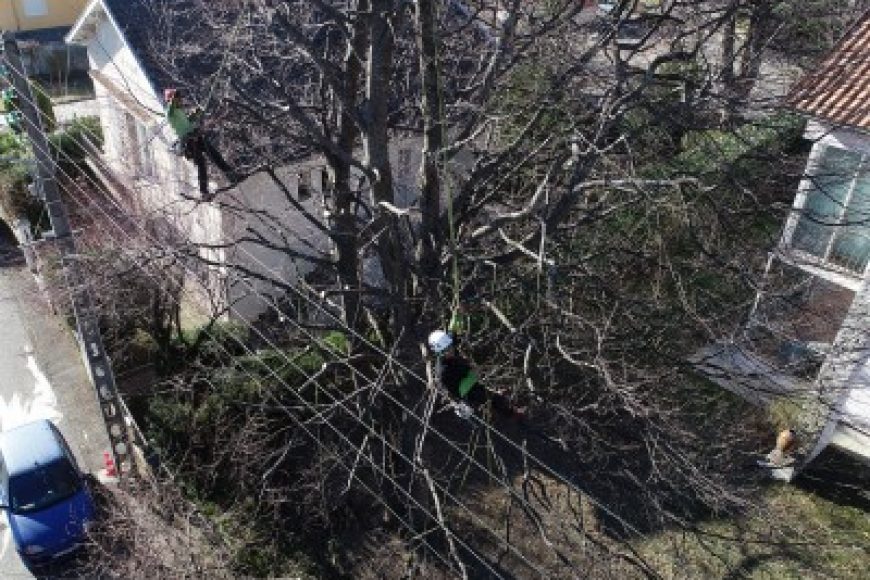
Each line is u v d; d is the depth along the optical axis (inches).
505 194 506.0
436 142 410.9
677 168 474.6
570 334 440.5
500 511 525.7
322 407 462.9
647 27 567.5
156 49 585.9
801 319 568.1
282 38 510.3
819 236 561.6
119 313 552.4
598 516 515.5
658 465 448.1
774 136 654.5
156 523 439.8
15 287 776.3
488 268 465.7
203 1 566.3
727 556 498.3
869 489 564.1
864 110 514.3
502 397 318.3
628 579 455.8
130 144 774.5
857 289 554.3
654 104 437.7
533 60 471.5
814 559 504.1
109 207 697.6
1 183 812.6
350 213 470.3
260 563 455.8
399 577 477.4
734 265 440.1
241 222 621.0
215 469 502.6
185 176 647.1
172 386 553.3
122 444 531.5
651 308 467.8
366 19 381.4
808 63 604.4
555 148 455.5
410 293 466.0
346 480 493.7
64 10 1226.6
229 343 565.3
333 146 400.2
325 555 484.4
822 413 546.9
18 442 534.0
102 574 454.6
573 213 504.4
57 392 648.4
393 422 488.7
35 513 500.4
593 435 425.4
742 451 523.8
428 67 397.7
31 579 502.9
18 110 445.7
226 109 470.0
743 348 506.0
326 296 463.8
